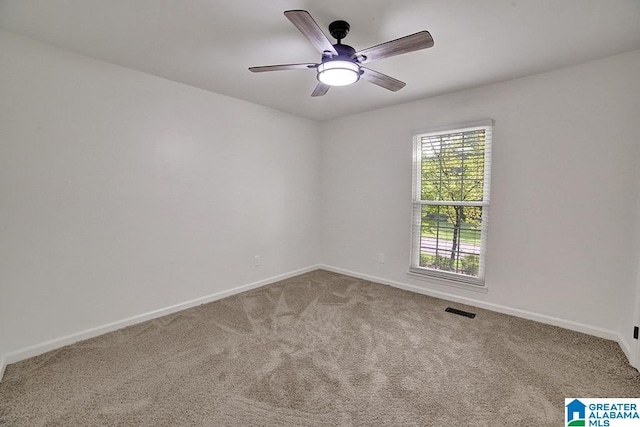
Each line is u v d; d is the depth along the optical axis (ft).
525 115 8.73
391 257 12.19
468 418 5.14
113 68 7.99
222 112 10.53
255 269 12.01
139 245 8.75
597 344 7.48
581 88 7.84
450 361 6.84
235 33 6.37
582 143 7.90
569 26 6.01
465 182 10.07
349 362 6.81
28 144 6.82
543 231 8.62
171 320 9.00
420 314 9.43
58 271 7.34
